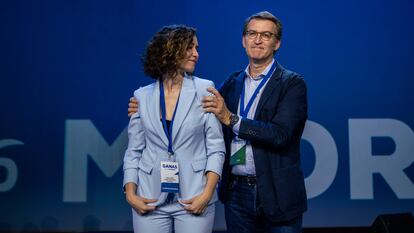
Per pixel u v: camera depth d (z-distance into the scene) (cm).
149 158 232
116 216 405
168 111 230
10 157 405
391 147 401
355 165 402
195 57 231
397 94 400
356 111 402
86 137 404
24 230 405
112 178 405
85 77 404
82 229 405
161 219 230
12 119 405
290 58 402
